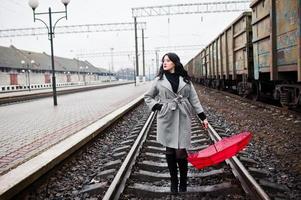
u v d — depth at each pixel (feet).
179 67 14.35
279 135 27.25
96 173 18.75
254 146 23.91
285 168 18.29
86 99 75.66
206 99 67.82
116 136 31.30
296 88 33.99
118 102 62.13
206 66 102.94
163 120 14.40
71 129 29.96
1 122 37.81
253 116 38.70
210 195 14.38
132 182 15.98
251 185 13.96
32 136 27.25
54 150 20.47
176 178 14.82
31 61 214.69
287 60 30.71
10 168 17.34
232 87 75.46
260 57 40.06
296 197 14.01
